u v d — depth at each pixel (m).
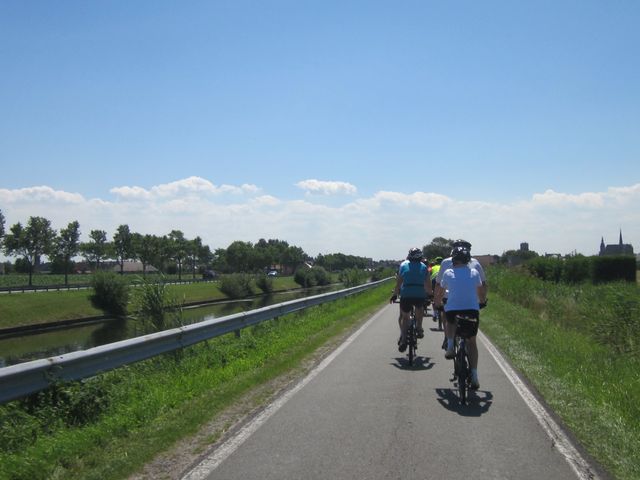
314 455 5.59
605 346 13.75
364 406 7.53
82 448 5.68
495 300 27.50
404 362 11.03
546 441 6.02
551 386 8.59
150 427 6.47
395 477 5.01
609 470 5.19
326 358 11.48
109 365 7.99
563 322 18.83
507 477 5.02
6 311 42.62
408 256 10.99
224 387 8.52
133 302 14.74
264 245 168.50
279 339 13.62
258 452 5.68
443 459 5.47
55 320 43.53
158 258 95.69
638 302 15.27
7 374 6.05
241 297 67.62
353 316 20.78
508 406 7.54
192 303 54.56
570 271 40.03
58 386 6.82
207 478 5.00
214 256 133.88
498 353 12.16
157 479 5.00
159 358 10.19
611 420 6.71
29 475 5.00
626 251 90.88
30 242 65.19
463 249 8.16
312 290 84.25
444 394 8.25
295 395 8.17
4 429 5.96
